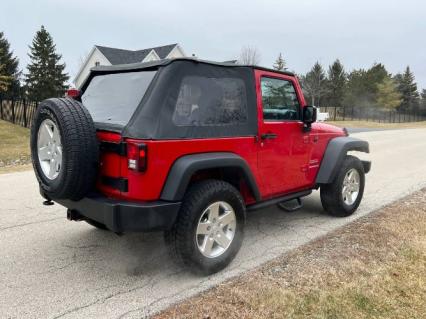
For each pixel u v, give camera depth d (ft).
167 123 10.84
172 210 10.87
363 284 11.44
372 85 213.46
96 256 13.53
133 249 14.16
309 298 10.60
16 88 129.29
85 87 14.40
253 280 11.64
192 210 11.21
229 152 12.42
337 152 17.11
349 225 16.83
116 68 13.02
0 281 11.62
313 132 16.31
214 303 10.38
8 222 16.96
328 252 13.75
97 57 134.51
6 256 13.43
